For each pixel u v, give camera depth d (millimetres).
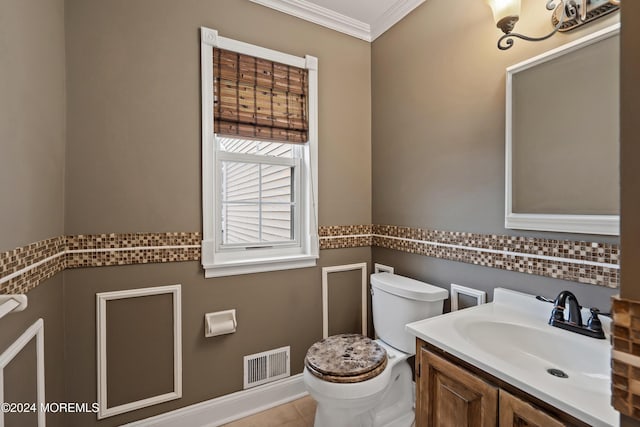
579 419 651
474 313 1204
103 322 1397
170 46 1514
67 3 1313
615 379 543
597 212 1023
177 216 1537
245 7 1694
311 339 1923
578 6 1047
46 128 1135
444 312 1602
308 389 1315
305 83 1886
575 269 1091
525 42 1233
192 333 1581
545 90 1162
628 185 529
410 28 1805
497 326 1120
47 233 1149
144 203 1467
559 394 700
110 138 1395
